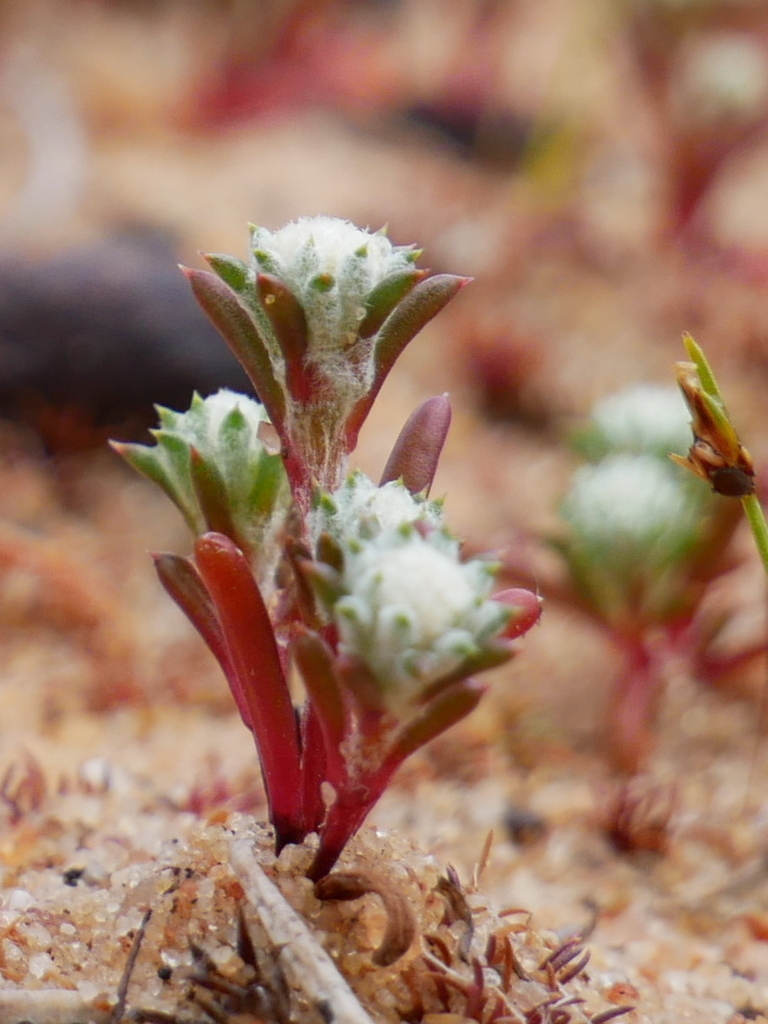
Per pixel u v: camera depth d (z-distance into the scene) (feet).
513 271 0.94
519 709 0.54
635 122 1.16
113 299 0.72
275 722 0.36
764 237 1.07
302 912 0.35
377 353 0.36
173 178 1.05
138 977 0.35
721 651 0.52
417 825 0.47
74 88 1.18
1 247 0.76
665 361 0.87
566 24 1.45
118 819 0.43
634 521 0.50
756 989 0.41
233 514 0.37
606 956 0.41
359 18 1.44
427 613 0.33
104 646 0.55
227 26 1.24
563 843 0.46
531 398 0.82
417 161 1.20
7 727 0.50
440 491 0.73
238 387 0.72
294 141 1.18
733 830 0.48
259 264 0.35
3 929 0.36
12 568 0.57
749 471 0.39
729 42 0.99
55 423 0.70
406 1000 0.35
